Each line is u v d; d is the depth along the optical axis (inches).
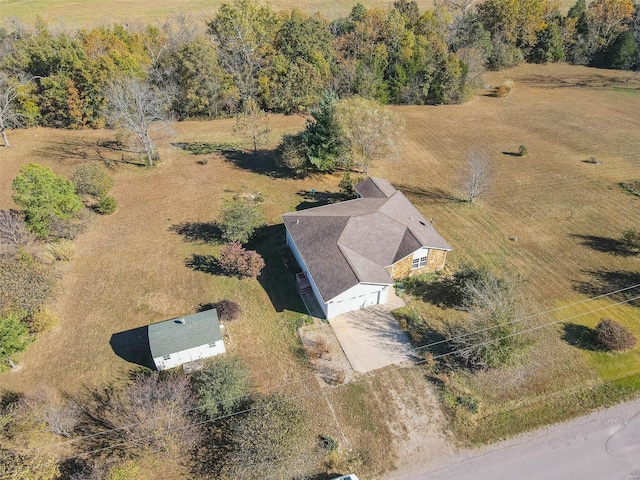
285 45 2539.4
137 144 2074.3
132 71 2294.5
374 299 1156.5
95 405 948.0
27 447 842.2
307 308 1167.0
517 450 857.5
